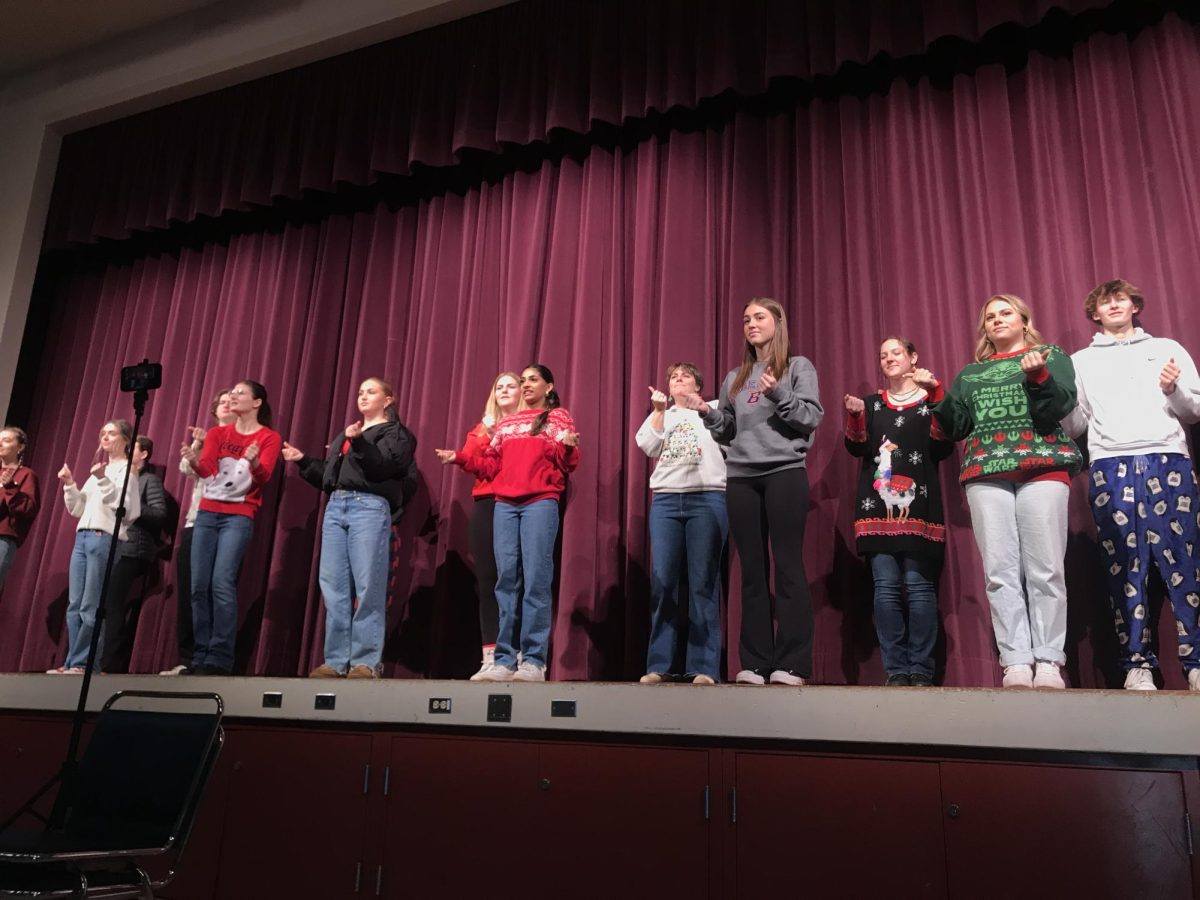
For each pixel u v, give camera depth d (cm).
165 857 288
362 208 443
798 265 351
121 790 215
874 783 228
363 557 322
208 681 305
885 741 229
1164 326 296
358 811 271
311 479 356
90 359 488
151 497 393
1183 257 299
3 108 528
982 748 225
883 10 342
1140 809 208
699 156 376
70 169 509
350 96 437
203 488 359
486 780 261
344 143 428
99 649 371
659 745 249
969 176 334
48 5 478
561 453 312
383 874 262
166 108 491
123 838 201
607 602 339
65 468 382
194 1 474
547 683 262
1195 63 313
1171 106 314
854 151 353
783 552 273
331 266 436
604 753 252
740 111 370
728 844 235
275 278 450
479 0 412
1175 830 205
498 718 265
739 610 313
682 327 355
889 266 337
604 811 247
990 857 215
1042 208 322
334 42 439
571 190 393
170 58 479
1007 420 260
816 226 348
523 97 400
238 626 395
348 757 278
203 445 367
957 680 291
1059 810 214
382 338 421
